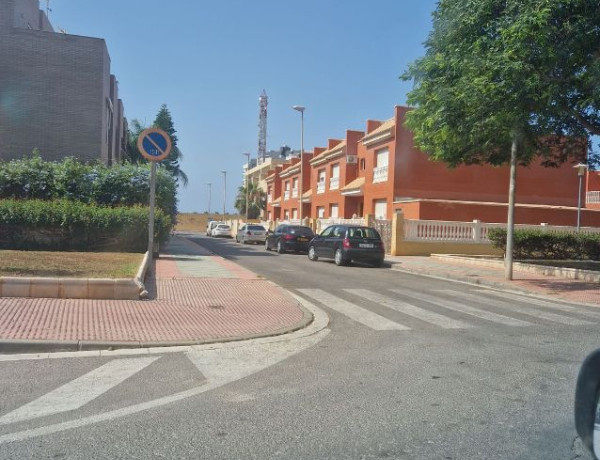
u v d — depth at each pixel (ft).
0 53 85.87
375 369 20.44
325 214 144.66
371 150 112.16
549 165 53.88
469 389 18.10
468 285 48.29
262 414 15.53
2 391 17.08
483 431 14.51
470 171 104.68
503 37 36.19
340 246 64.90
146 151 42.65
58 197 66.64
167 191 76.64
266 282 43.73
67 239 60.08
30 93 87.15
